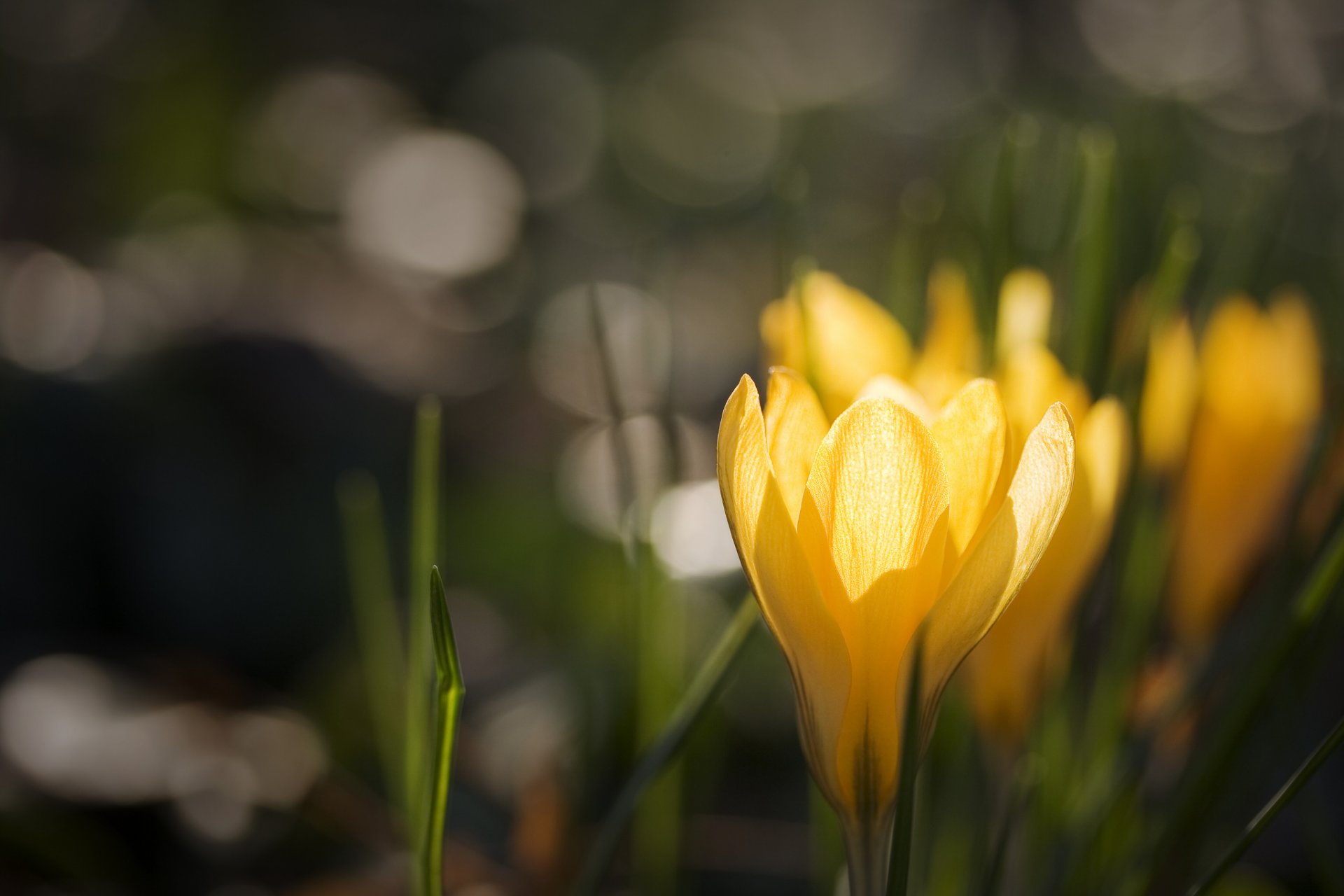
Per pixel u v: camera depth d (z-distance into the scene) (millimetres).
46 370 878
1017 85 813
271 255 1533
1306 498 317
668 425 357
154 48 1977
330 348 992
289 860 525
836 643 265
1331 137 1155
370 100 2254
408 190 2051
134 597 828
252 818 526
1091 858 323
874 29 2621
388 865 488
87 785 522
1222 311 327
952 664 266
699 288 1644
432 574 276
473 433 1135
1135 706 347
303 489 896
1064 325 343
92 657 753
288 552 867
